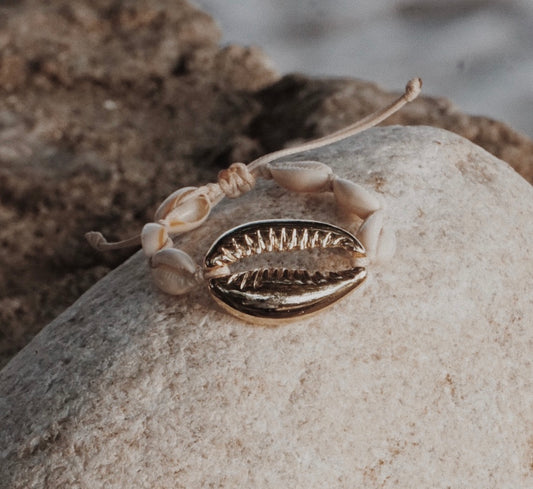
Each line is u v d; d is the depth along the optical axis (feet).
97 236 1.75
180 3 3.03
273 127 2.55
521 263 1.72
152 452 1.62
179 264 1.67
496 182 1.76
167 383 1.65
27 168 2.34
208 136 2.55
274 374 1.64
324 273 1.66
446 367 1.66
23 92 2.63
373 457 1.63
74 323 1.71
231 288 1.65
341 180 1.71
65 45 2.76
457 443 1.65
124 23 2.91
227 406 1.63
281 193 1.74
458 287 1.69
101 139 2.49
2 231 2.21
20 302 2.12
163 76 2.77
